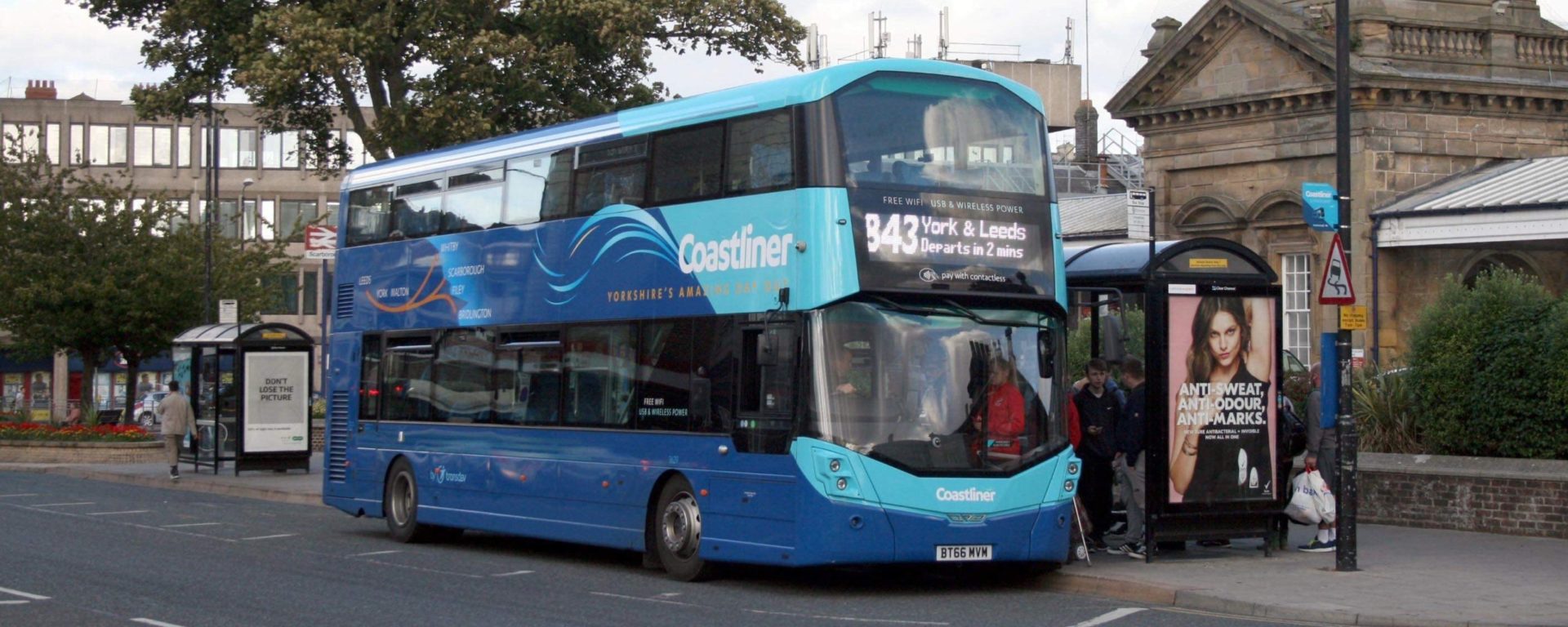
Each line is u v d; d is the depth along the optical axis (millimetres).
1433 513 19781
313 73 26594
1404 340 31734
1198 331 16516
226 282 44375
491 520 18781
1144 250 16734
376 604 14320
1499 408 19609
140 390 78000
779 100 14867
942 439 14492
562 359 17688
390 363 21188
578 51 28719
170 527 22641
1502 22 33375
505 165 19109
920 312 14609
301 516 25203
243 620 13219
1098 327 18344
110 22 29203
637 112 17016
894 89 14812
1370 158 32031
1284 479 16891
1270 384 16828
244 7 28109
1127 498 17000
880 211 14477
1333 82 32125
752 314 14922
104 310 42656
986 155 15141
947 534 14406
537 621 13164
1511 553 17203
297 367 33812
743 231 15125
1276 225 33781
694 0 27422
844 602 14539
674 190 16172
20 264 42500
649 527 16359
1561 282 32156
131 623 13039
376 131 27547
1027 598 14852
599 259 17203
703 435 15469
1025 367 15039
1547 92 33062
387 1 27266
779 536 14422
